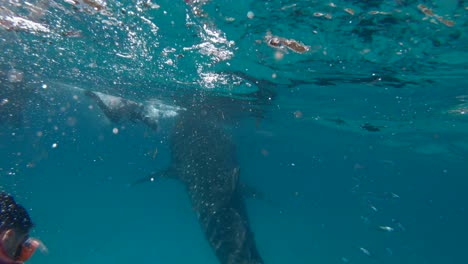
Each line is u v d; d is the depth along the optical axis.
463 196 86.06
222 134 16.75
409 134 23.45
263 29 8.30
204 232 9.83
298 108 18.86
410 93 13.44
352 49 9.17
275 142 39.00
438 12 6.75
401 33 7.89
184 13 7.90
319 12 7.12
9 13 9.77
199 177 12.49
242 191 12.24
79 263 27.98
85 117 40.22
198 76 14.02
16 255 2.26
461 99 13.77
